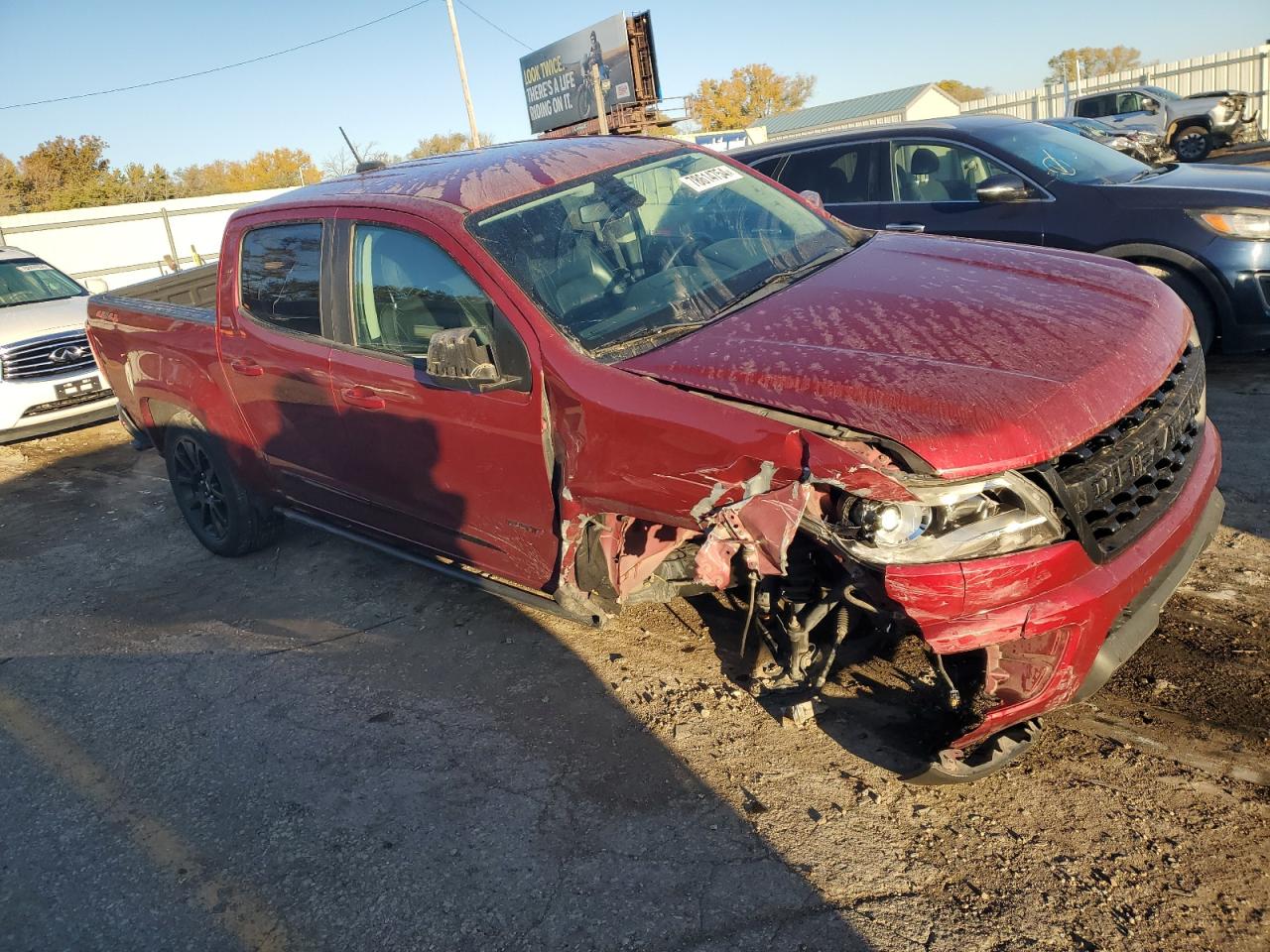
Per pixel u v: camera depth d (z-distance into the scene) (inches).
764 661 135.8
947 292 127.9
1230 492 178.9
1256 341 227.3
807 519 103.9
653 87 1130.7
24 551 245.8
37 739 158.7
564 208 150.9
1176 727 119.9
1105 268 138.2
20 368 340.8
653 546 129.3
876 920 99.3
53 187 1856.5
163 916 116.6
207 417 199.8
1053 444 99.0
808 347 116.5
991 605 99.0
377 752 141.9
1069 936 94.3
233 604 199.6
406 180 164.9
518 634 169.5
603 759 131.6
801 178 298.8
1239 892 95.9
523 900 109.7
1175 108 851.4
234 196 1266.0
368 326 159.5
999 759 108.7
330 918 112.0
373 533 177.8
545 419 130.8
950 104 1753.2
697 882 108.0
